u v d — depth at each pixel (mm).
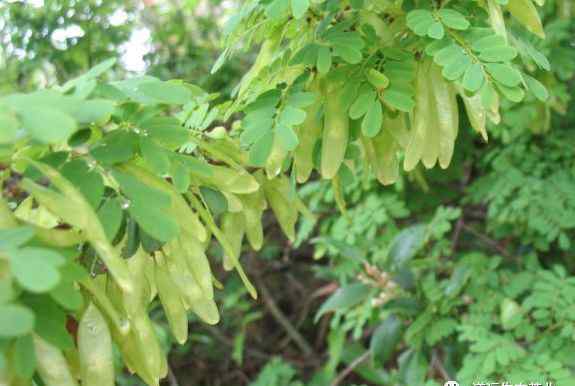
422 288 940
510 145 1009
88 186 380
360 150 568
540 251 1087
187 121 512
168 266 437
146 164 421
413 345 910
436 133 474
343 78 486
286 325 1364
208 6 1241
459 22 462
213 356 1397
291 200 527
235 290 1354
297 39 518
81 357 382
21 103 329
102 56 1014
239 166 468
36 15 992
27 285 288
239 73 1189
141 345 411
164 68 1158
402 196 1089
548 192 952
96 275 413
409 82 479
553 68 910
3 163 365
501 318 831
